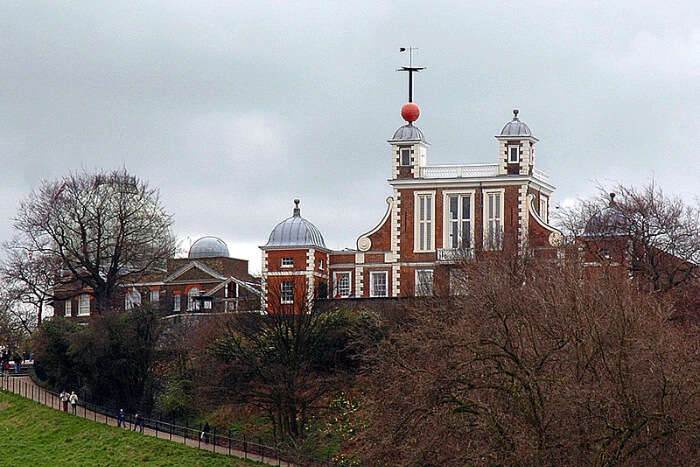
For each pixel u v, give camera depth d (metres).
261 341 98.62
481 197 125.62
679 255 100.38
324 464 86.12
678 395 61.22
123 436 101.38
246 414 101.56
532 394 62.75
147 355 111.25
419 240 127.06
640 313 65.94
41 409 112.25
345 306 111.88
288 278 124.00
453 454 64.44
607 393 61.12
